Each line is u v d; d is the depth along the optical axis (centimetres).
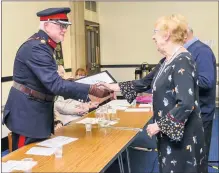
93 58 855
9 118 212
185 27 191
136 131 248
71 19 721
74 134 238
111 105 363
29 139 209
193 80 183
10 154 192
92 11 852
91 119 292
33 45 202
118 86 254
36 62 200
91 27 838
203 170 201
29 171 163
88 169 167
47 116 217
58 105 321
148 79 250
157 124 184
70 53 726
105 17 893
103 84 245
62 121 318
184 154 189
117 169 370
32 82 208
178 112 178
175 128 179
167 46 193
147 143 470
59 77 205
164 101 190
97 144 212
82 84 212
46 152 195
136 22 878
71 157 186
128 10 878
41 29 209
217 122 620
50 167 170
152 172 365
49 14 205
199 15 823
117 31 891
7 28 473
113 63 904
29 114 208
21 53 205
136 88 252
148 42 877
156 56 876
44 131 215
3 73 457
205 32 823
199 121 191
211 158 408
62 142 216
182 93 178
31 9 545
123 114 318
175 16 194
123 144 212
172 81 185
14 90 211
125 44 891
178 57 186
